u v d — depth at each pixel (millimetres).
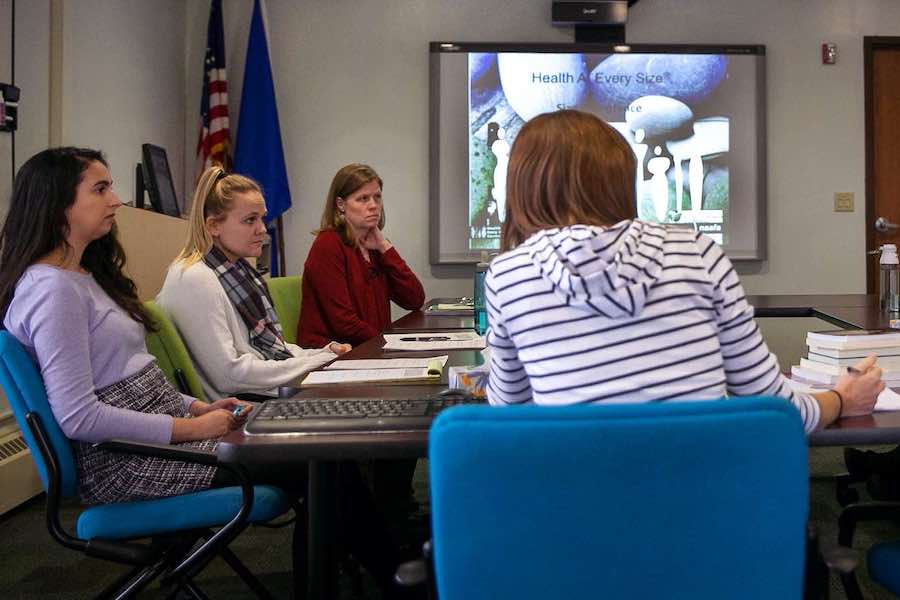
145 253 3061
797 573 752
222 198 2113
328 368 1686
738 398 736
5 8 2779
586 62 4863
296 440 1044
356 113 4938
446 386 1479
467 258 4902
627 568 731
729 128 4902
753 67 4891
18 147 2873
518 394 1076
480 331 2363
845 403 1109
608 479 712
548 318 957
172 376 1807
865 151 4965
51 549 2422
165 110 4590
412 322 2900
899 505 1309
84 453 1455
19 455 2744
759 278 4980
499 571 733
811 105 4957
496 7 4930
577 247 935
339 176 2939
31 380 1354
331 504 1235
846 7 4945
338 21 4926
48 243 1465
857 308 2877
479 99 4863
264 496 1475
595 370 931
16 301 1406
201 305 1962
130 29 4035
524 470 711
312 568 1231
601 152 1032
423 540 2059
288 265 4949
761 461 722
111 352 1531
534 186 1045
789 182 4965
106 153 3721
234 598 2035
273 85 4762
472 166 4883
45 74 3109
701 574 736
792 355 5047
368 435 1064
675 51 4871
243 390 1979
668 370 929
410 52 4934
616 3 4805
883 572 1170
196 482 1485
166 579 1426
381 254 3338
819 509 2686
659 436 706
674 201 4902
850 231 4977
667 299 944
